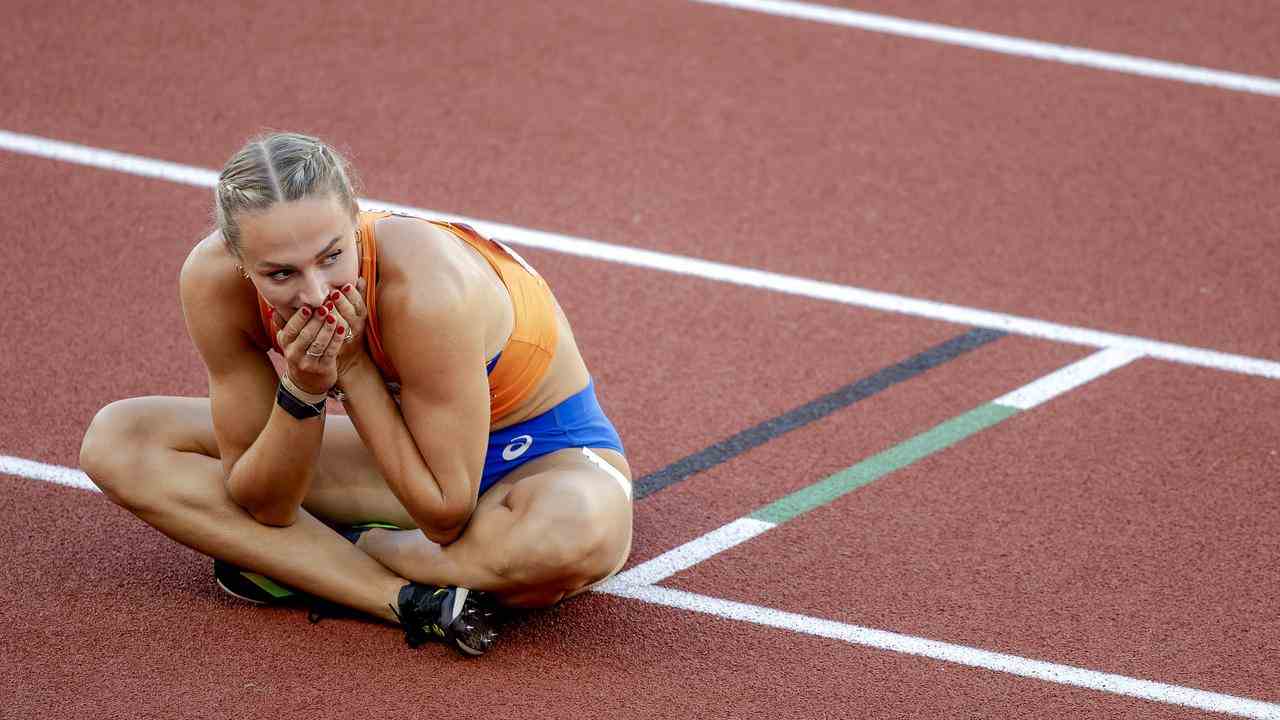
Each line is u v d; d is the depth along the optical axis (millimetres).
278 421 12320
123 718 12539
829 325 19344
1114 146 23969
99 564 14539
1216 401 17719
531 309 13094
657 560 14938
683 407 17547
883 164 23375
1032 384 18094
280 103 24578
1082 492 16000
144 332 18656
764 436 17031
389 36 27062
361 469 14375
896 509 15734
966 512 15680
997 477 16266
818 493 16016
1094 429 17172
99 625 13672
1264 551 15047
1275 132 24469
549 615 14094
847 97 25516
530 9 28422
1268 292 20031
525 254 20734
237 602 14109
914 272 20531
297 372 11781
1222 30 28094
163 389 17531
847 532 15367
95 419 13320
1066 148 23891
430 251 11969
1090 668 13508
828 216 21922
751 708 12938
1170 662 13578
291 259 10781
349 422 14656
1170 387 18016
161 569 14531
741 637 13867
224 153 23141
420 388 12172
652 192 22500
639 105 25062
